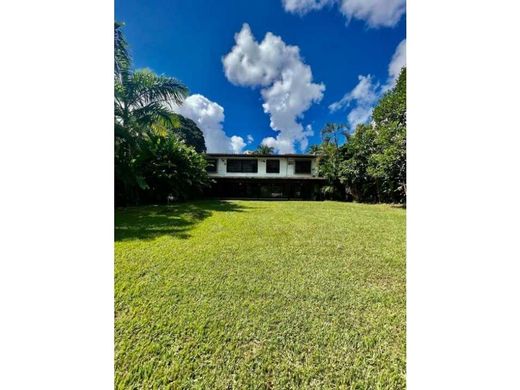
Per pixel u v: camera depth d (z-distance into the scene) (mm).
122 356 1632
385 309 2262
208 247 4137
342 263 3459
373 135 15594
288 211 9852
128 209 9008
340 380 1484
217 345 1754
